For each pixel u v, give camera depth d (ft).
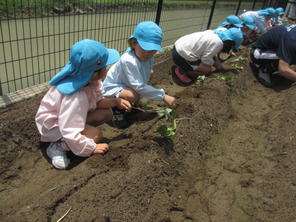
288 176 9.30
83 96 8.25
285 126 12.03
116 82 11.03
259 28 25.54
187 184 9.15
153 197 7.99
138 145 8.96
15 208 7.38
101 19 25.17
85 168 7.94
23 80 13.94
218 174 9.82
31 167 8.89
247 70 17.89
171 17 36.24
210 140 11.35
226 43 16.14
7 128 9.32
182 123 10.78
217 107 12.88
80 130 8.29
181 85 16.15
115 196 7.25
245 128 12.59
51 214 6.70
